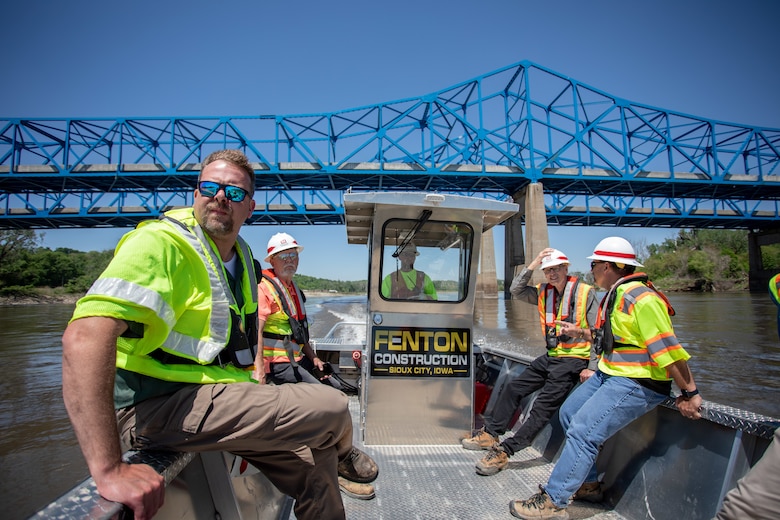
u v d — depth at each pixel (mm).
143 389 1307
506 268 45281
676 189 45219
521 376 3299
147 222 1386
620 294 2283
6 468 5668
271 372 3271
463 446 3291
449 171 39625
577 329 2949
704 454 2107
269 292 3209
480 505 2496
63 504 961
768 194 47875
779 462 1479
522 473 2896
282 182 42188
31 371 12000
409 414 3357
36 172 38844
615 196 47094
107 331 1084
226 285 1490
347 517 2365
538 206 39781
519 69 43281
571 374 2998
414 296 3373
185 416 1282
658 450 2344
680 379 2041
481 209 3270
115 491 992
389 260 3344
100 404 1033
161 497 1085
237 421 1306
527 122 41188
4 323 28312
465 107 42500
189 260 1375
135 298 1133
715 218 49062
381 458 3100
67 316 34969
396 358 3355
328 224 50844
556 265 3133
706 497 2041
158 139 40625
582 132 41906
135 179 40156
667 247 84750
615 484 2527
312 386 1510
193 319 1386
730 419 1954
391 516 2377
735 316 27328
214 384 1364
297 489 1649
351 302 42438
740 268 67312
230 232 1519
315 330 13922
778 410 8180
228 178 1481
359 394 4297
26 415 7910
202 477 1563
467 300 3389
